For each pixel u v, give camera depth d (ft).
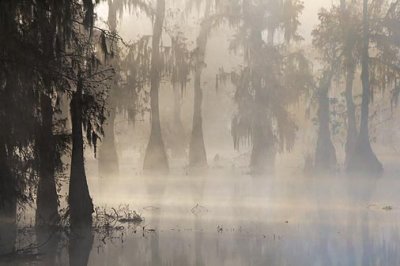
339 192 145.59
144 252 76.95
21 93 74.33
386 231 91.76
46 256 74.69
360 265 69.67
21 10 74.64
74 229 88.33
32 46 74.95
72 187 89.71
